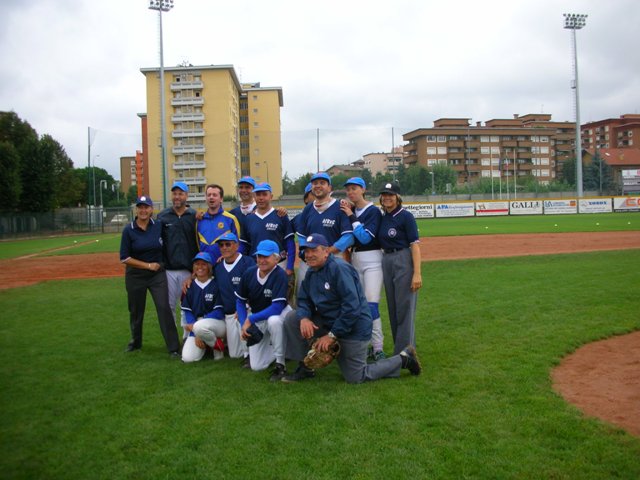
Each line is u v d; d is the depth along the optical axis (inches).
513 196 2410.2
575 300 340.8
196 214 273.4
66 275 618.8
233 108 2630.4
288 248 262.7
